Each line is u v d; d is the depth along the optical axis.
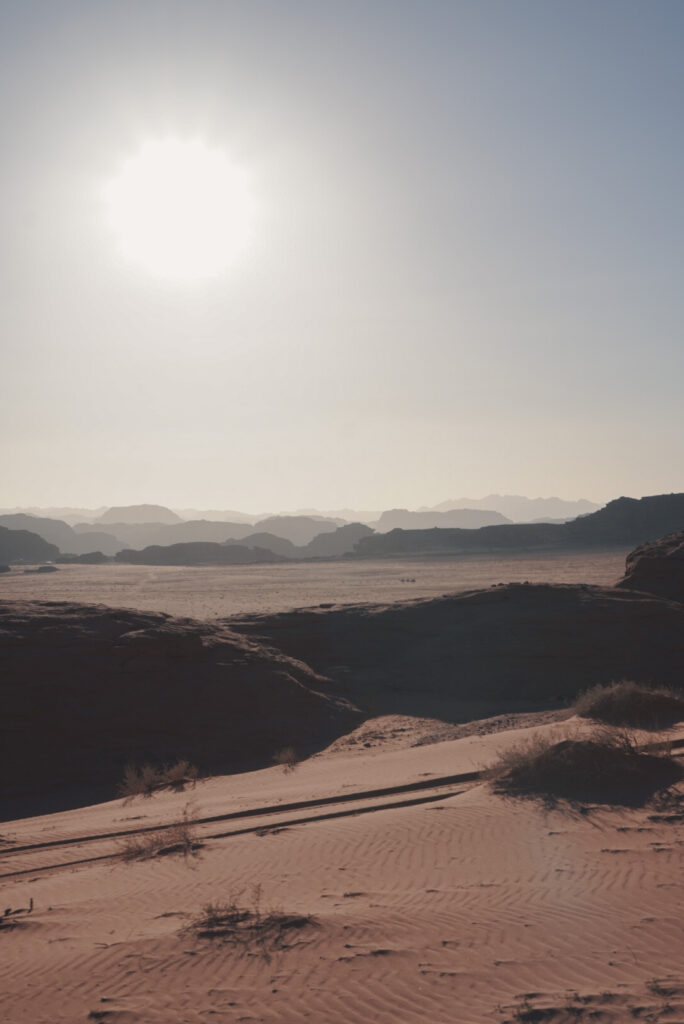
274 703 24.95
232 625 33.94
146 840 11.91
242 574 158.88
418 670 31.30
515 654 31.12
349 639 34.06
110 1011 5.76
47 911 8.51
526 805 10.98
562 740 13.70
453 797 12.25
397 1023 5.38
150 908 8.26
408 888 8.23
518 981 5.93
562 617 32.72
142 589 116.12
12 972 6.71
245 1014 5.61
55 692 22.91
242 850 10.37
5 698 22.38
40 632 24.91
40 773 20.98
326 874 8.95
